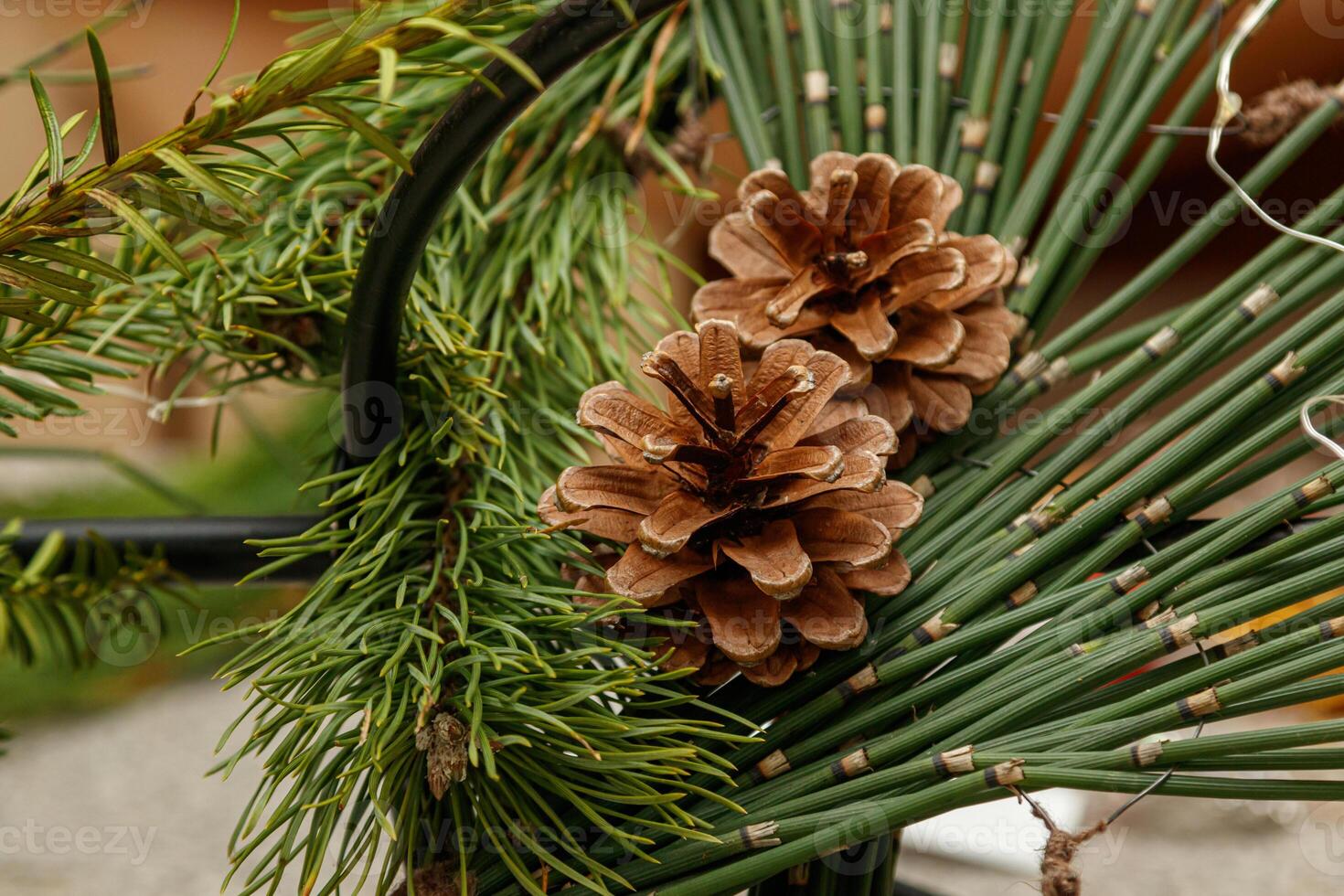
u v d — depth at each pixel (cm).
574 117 48
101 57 36
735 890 39
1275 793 38
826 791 40
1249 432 41
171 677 101
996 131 45
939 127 46
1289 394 41
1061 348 43
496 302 46
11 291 42
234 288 43
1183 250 43
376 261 39
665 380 39
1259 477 41
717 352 40
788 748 41
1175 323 42
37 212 37
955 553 42
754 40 47
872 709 41
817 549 40
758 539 40
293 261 43
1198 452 41
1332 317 41
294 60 36
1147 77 45
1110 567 42
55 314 43
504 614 40
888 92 46
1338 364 41
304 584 43
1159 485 41
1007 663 40
